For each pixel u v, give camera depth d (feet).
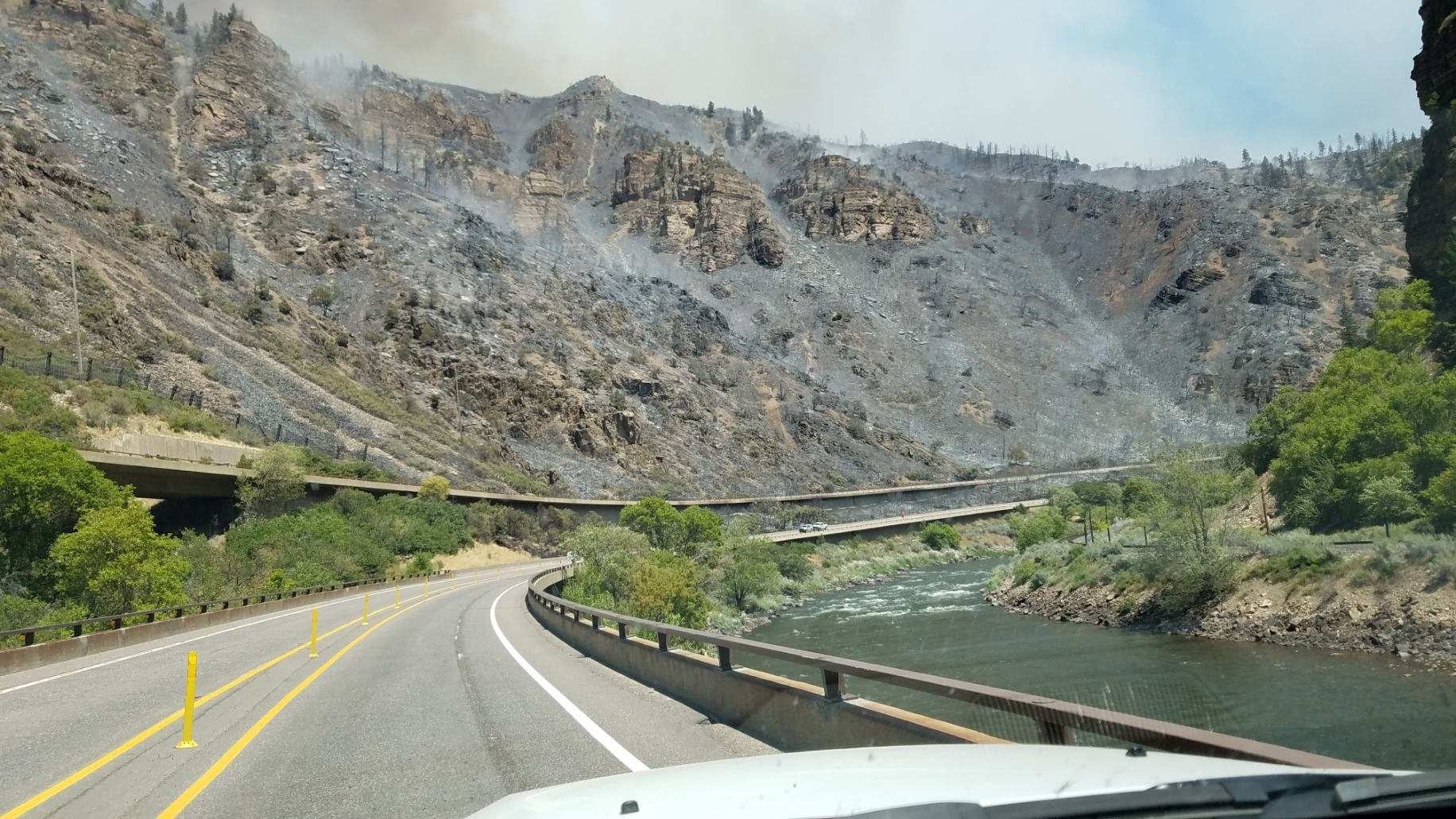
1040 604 147.84
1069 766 10.81
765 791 10.23
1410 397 138.82
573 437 450.71
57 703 44.62
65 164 447.01
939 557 325.83
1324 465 142.20
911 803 9.16
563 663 53.62
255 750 30.81
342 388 360.89
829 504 472.85
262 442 262.06
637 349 602.03
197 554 160.97
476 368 455.22
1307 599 99.14
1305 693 63.93
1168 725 13.88
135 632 82.23
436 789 24.38
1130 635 109.81
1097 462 615.57
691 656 36.17
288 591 134.41
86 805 24.23
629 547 153.58
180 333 311.06
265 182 612.29
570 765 26.07
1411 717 51.90
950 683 18.16
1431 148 206.28
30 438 134.10
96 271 303.89
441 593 154.51
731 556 212.84
